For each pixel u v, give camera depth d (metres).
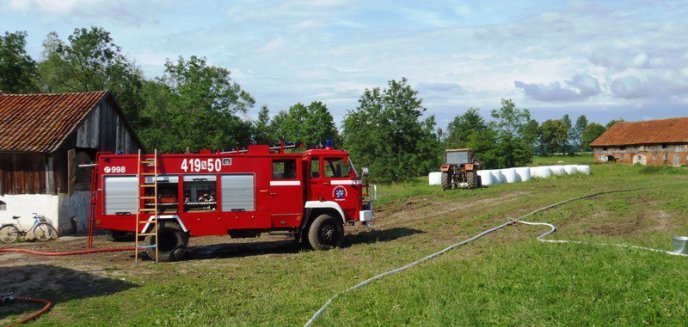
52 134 18.98
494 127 66.94
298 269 11.74
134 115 51.50
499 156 65.31
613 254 10.35
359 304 8.32
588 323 6.70
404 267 11.12
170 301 9.32
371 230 18.08
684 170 48.88
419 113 57.25
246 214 14.17
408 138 55.97
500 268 9.84
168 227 13.55
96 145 21.53
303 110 83.50
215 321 8.00
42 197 18.70
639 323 6.59
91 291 10.20
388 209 24.58
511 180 38.69
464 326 6.86
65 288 10.44
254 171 14.28
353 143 57.28
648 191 27.33
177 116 56.25
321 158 14.89
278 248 15.41
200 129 56.44
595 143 91.12
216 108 58.72
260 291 9.75
